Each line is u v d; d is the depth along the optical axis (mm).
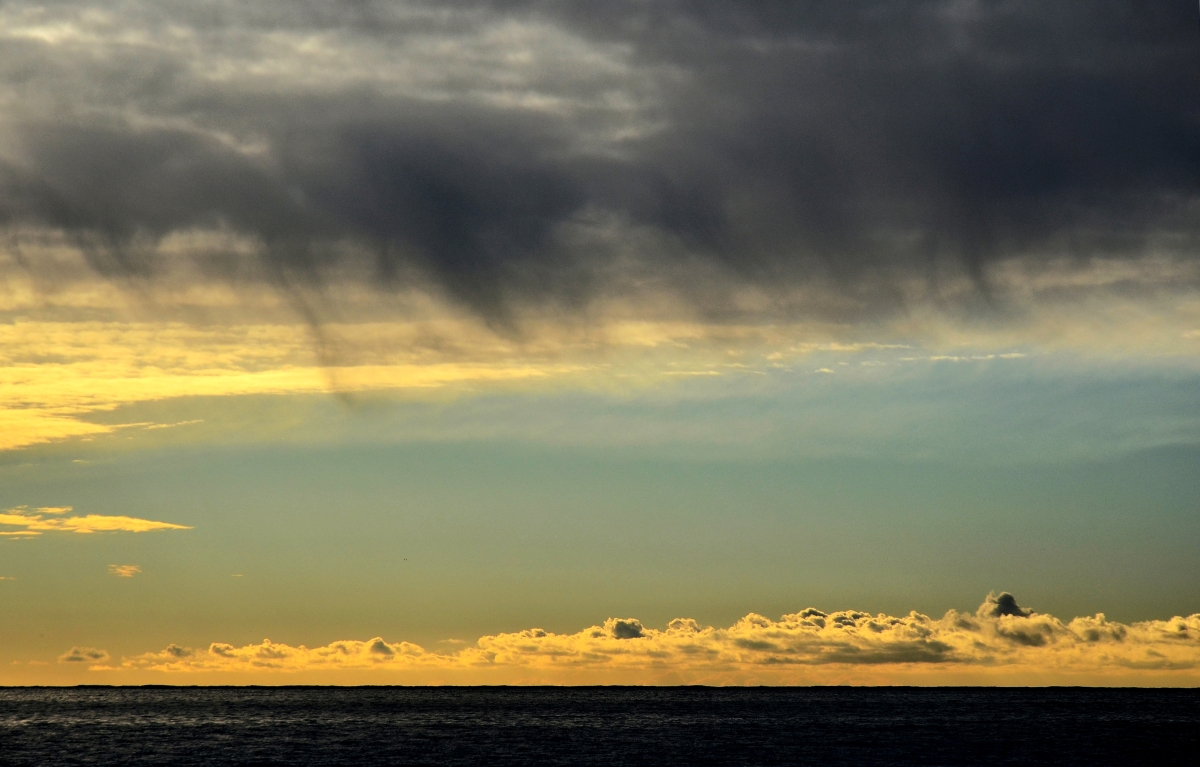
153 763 171750
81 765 169875
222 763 171125
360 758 178000
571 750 190500
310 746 199000
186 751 189500
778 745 199125
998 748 192000
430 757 179000
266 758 178000
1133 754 182125
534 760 174000
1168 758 177000
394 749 193000
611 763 169625
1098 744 199000
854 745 197750
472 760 174000
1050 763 169375
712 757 177500
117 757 180750
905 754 181375
